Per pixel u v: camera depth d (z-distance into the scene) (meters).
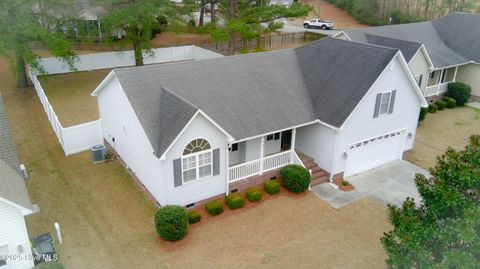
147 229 18.03
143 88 19.55
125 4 36.53
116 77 19.69
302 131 23.53
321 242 17.67
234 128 19.78
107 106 23.12
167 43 51.09
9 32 31.17
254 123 20.47
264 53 24.77
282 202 20.47
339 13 81.12
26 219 18.33
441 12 66.38
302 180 20.73
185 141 17.69
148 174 19.50
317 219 19.23
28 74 39.44
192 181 18.81
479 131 30.34
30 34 30.92
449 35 39.69
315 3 86.94
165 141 17.19
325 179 22.62
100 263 15.98
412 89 23.95
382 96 22.48
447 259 11.03
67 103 32.75
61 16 35.03
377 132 23.44
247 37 38.25
